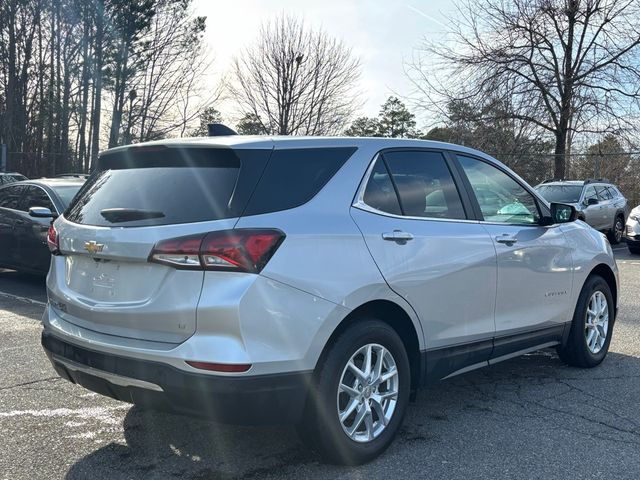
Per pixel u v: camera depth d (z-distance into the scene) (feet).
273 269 10.57
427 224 13.43
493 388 16.78
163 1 116.88
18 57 116.67
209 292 10.31
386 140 13.53
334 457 11.58
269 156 11.50
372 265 11.94
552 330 16.99
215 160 11.52
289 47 118.11
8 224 30.50
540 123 73.26
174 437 13.17
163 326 10.64
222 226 10.53
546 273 16.49
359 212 12.23
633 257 49.21
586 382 17.30
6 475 11.39
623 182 87.92
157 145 12.06
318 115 119.85
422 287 12.90
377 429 12.25
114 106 118.52
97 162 13.76
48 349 12.56
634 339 22.15
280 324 10.56
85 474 11.46
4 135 112.47
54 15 115.55
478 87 73.92
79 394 15.71
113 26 112.06
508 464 12.02
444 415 14.70
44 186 29.84
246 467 11.78
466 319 14.07
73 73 119.24
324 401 11.21
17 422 13.89
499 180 16.15
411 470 11.73
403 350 12.66
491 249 14.69
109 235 11.37
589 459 12.26
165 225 10.89
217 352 10.14
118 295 11.36
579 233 18.22
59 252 12.94
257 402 10.40
